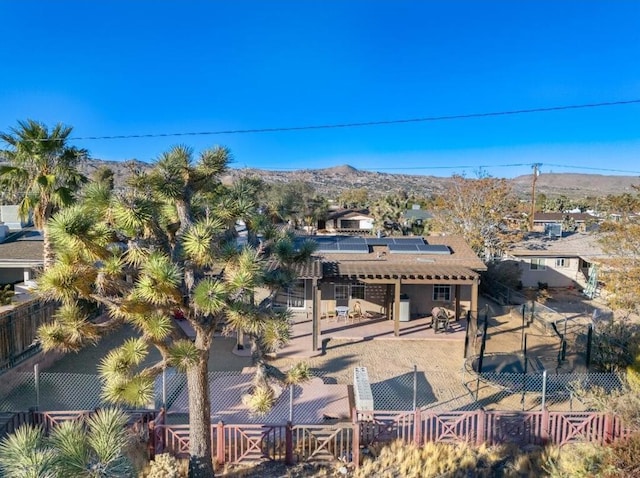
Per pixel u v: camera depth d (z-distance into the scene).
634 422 8.79
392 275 17.48
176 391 11.84
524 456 9.12
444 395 12.52
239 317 6.35
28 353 12.59
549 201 76.00
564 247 29.38
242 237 11.18
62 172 16.48
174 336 7.41
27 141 15.39
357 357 15.55
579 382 11.59
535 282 29.08
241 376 13.12
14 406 10.91
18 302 14.21
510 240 30.12
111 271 6.15
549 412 9.68
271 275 7.59
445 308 20.72
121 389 6.15
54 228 5.83
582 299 26.19
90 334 6.44
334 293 20.80
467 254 21.28
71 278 5.97
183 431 9.09
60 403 11.11
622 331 14.48
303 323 19.47
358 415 10.02
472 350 16.28
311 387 12.55
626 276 20.03
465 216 31.11
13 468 3.49
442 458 9.16
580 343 16.50
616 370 12.85
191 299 6.73
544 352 16.19
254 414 9.34
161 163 6.75
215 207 7.30
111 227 6.34
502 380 12.84
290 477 8.55
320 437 9.49
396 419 9.74
